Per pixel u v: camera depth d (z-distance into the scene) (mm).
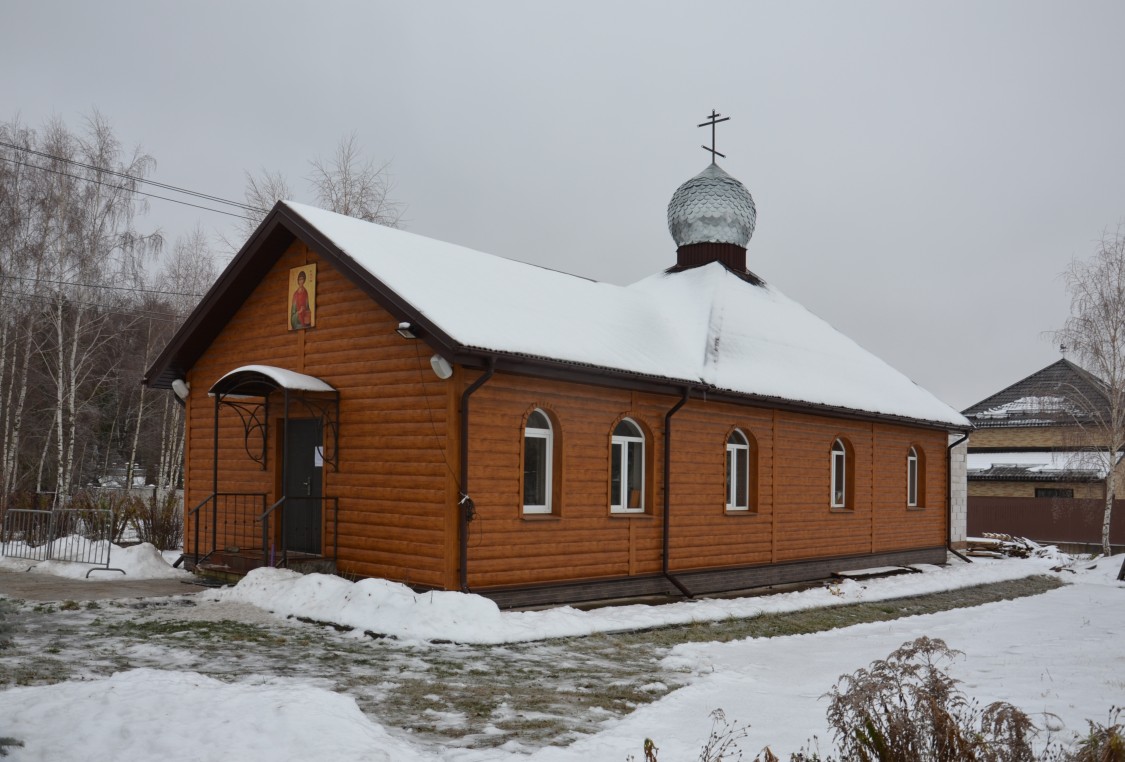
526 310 14414
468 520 12242
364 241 13922
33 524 16828
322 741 5773
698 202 23219
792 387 18328
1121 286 28703
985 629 13969
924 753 5148
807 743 6488
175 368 16703
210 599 12578
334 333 14062
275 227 14344
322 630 10789
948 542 24500
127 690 6582
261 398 15391
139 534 20500
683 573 15945
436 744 6566
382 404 13227
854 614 15555
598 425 14430
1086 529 36062
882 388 22172
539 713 7609
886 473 22078
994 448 42312
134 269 30109
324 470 13992
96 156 29219
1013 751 5141
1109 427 29281
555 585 13539
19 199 28078
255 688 6852
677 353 16688
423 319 11969
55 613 11211
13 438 28062
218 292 15344
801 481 19047
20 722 5840
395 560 12852
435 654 9875
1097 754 5227
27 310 28656
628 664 10000
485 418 12703
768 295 23000
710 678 9312
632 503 15266
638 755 6367
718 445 16906
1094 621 14992
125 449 42844
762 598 16078
